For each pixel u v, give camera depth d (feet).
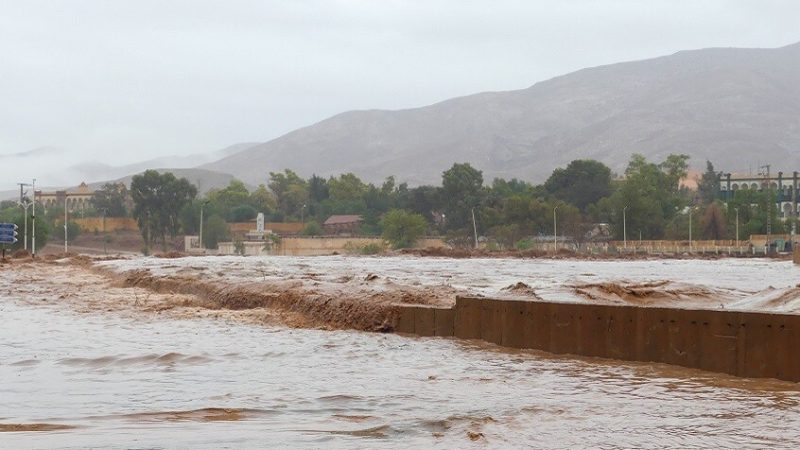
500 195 604.08
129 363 58.03
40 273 159.63
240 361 58.95
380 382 50.93
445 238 524.93
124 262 193.06
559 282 113.80
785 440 36.58
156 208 617.62
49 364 57.57
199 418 41.39
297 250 496.23
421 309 72.28
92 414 42.34
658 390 47.96
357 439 36.83
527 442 36.27
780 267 200.44
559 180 614.75
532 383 50.39
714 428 38.75
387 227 497.05
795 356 50.03
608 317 58.80
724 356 52.75
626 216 499.51
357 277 107.86
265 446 35.58
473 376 52.80
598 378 51.72
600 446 35.63
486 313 67.31
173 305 96.02
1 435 37.55
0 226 211.61
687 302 81.30
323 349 64.13
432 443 36.14
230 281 105.81
